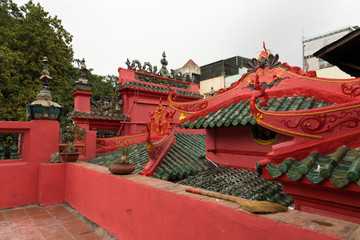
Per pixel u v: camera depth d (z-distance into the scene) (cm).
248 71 596
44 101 655
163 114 803
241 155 611
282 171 279
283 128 324
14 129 611
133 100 1234
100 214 471
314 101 459
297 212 219
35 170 636
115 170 438
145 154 742
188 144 834
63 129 962
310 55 2103
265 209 218
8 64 1310
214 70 2686
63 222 500
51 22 1997
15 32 1664
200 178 565
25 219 516
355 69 622
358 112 269
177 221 294
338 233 169
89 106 1147
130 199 386
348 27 1941
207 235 255
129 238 382
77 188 577
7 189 587
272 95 535
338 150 270
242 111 521
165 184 357
